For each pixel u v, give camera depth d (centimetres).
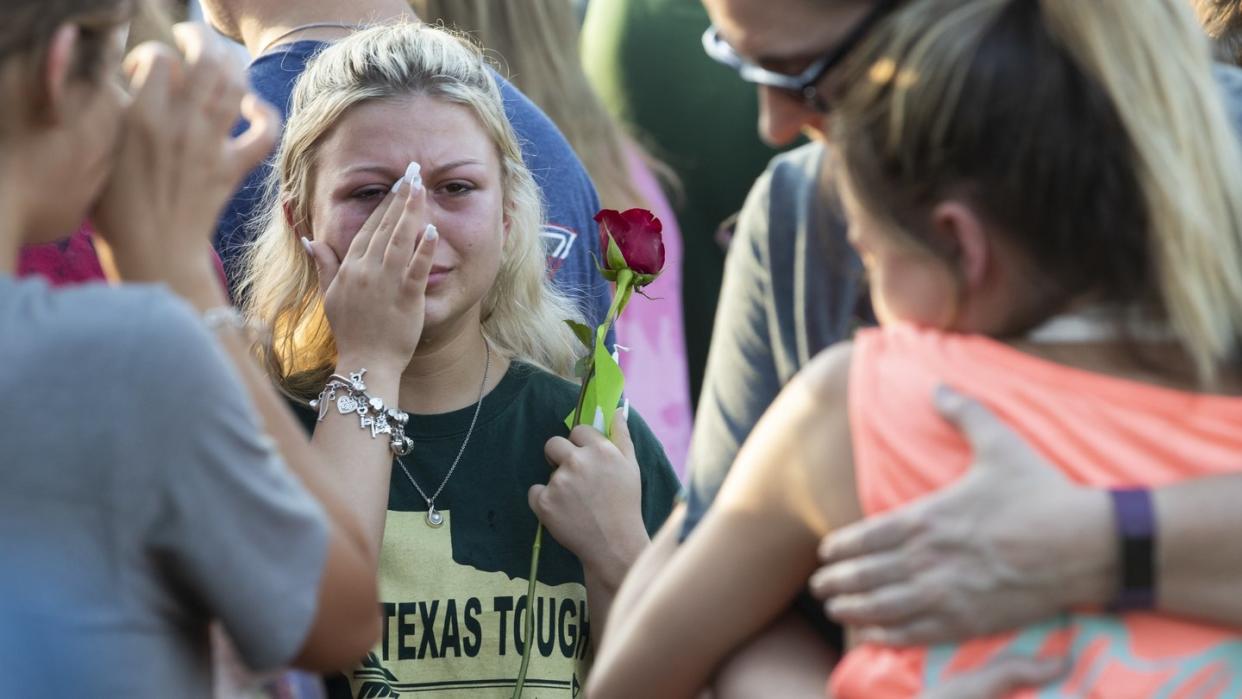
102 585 157
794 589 175
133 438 156
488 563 251
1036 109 157
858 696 160
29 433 154
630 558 249
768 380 214
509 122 298
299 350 267
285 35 330
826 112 173
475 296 259
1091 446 155
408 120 257
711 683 183
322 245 257
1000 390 158
